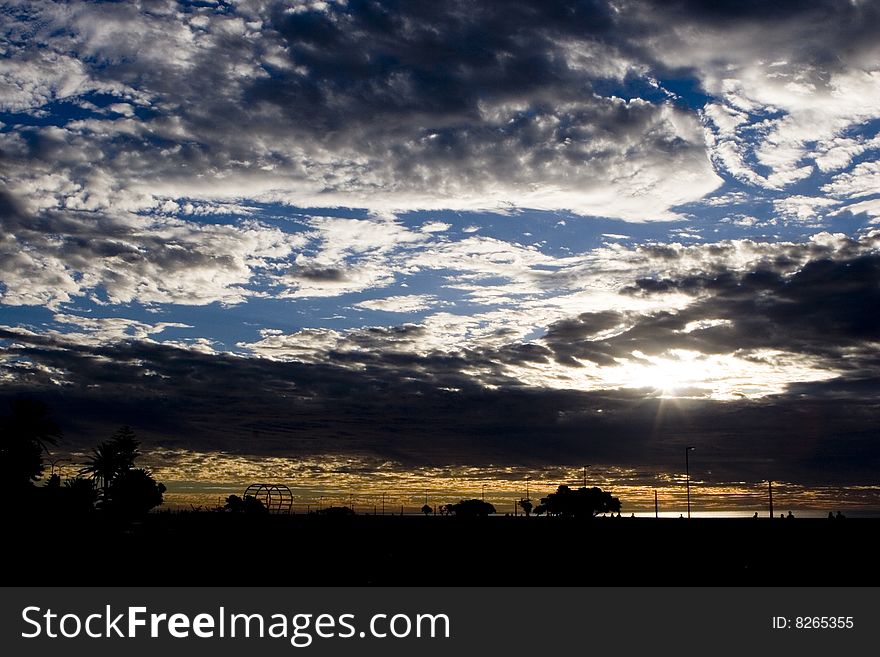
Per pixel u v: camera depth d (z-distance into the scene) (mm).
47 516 67562
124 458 98375
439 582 48938
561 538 96000
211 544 73375
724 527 116688
